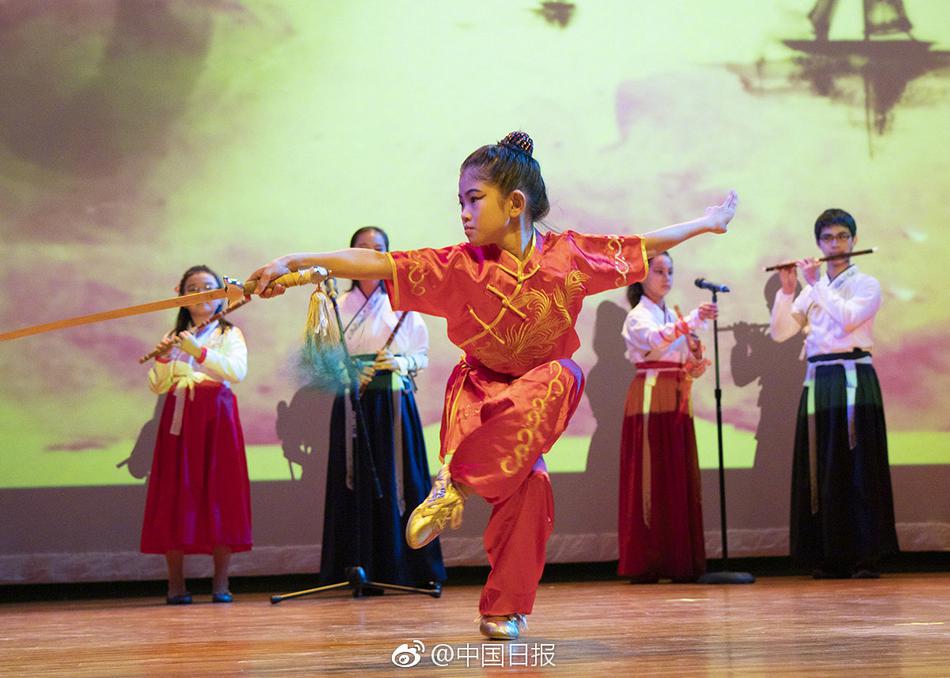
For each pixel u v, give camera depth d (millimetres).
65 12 5336
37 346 5188
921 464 5672
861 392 5129
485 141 5570
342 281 5125
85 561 5133
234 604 4375
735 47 5777
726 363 5652
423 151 5531
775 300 5605
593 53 5684
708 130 5730
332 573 4734
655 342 5098
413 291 2311
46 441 5152
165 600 4832
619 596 4098
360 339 4844
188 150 5375
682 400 5152
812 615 2996
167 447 4688
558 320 2381
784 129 5781
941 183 5844
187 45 5406
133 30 5375
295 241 5418
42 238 5238
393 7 5547
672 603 3639
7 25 5289
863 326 5191
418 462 4871
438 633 2762
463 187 2375
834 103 5816
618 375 5609
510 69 5617
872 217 5793
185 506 4582
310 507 5324
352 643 2553
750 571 5711
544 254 2395
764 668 1873
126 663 2256
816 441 5184
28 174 5254
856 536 5039
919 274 5785
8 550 5078
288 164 5438
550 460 5520
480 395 2393
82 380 5207
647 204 5660
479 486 2232
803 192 5766
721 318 5664
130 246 5297
